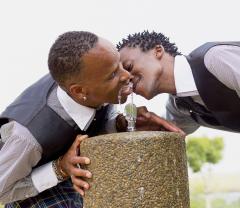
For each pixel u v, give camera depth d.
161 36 2.78
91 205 2.24
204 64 2.64
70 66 2.27
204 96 2.68
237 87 2.61
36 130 2.49
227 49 2.62
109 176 2.16
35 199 2.85
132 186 2.13
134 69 2.71
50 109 2.54
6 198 2.72
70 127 2.53
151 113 2.63
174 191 2.18
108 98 2.39
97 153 2.19
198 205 18.72
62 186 2.88
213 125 2.97
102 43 2.27
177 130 2.57
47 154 2.55
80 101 2.46
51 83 2.66
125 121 2.66
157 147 2.14
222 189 20.50
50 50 2.35
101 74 2.28
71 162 2.32
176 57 2.76
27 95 2.69
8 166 2.51
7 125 2.59
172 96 2.95
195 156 17.69
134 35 2.76
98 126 2.68
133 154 2.13
